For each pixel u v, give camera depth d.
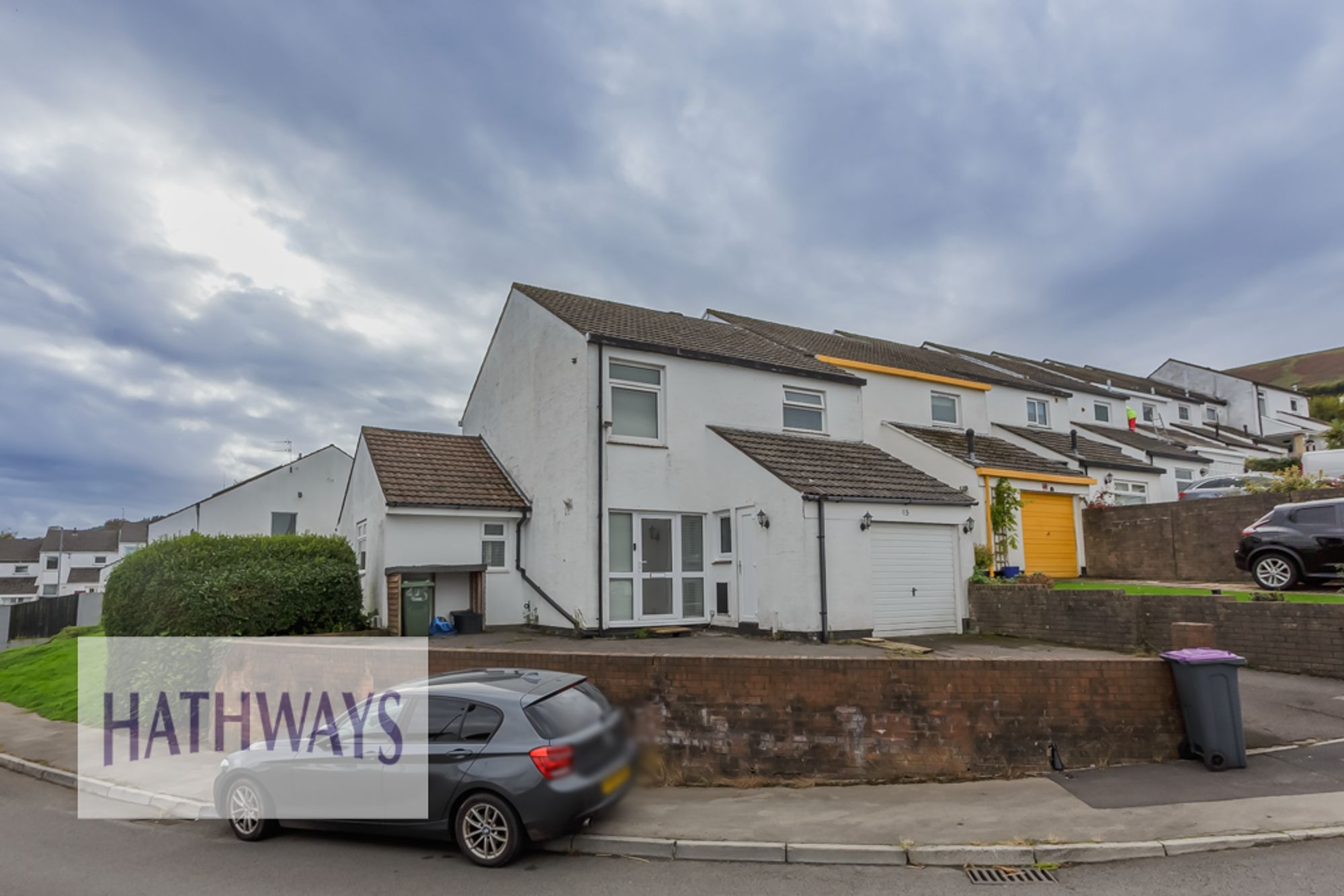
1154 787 7.38
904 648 11.86
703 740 8.66
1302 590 13.45
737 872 6.17
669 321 18.95
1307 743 8.23
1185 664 7.99
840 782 8.33
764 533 14.06
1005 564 16.98
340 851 6.90
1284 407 44.28
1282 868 5.60
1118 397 32.00
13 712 13.78
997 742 8.27
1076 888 5.56
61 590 72.25
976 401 22.80
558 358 15.52
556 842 6.78
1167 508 17.97
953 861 6.15
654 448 15.12
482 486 16.56
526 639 13.80
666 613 14.99
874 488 14.32
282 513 30.45
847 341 25.33
